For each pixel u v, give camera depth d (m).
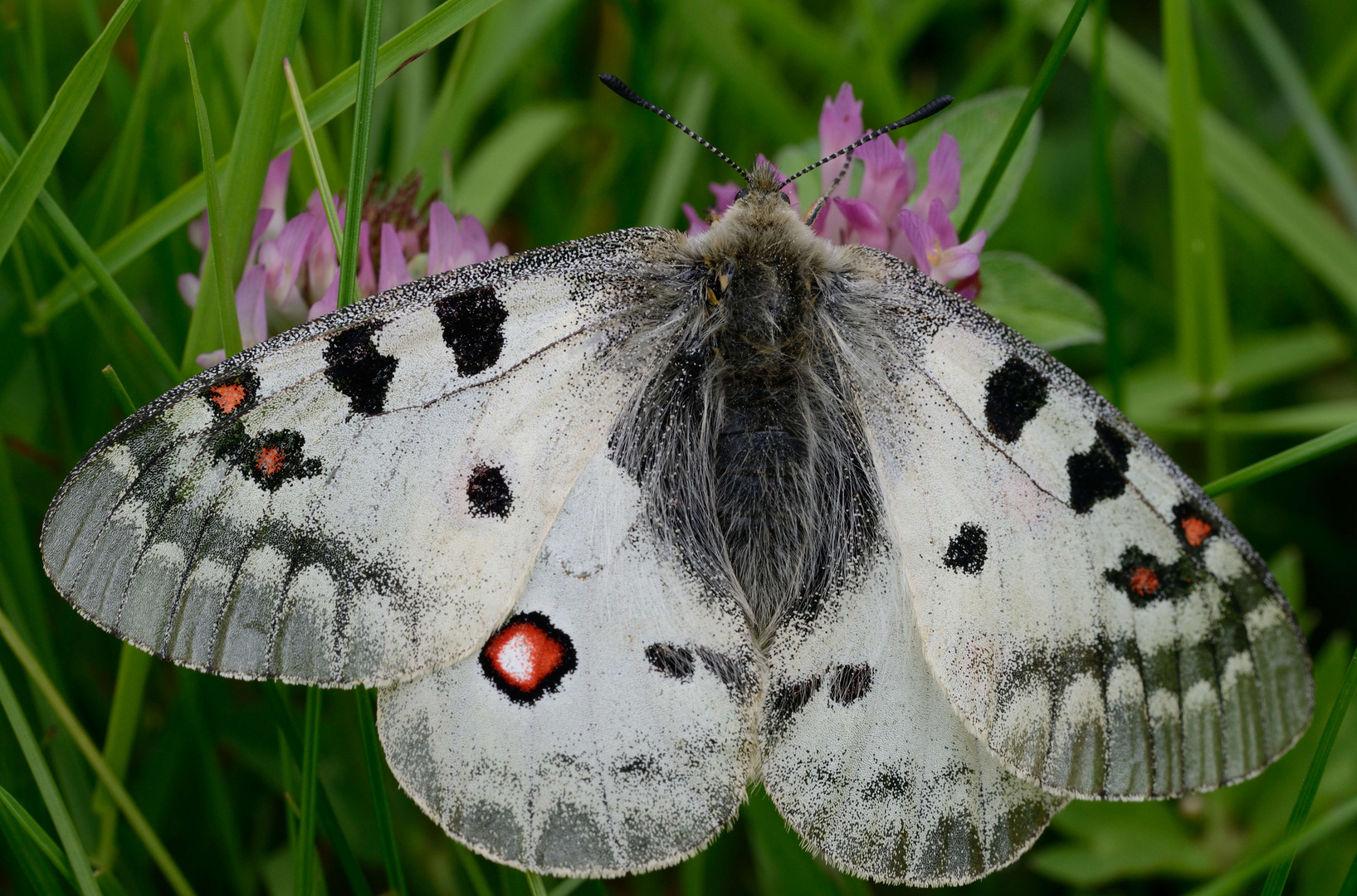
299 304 0.26
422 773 0.25
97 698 0.28
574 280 0.25
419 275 0.27
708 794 0.25
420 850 0.28
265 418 0.24
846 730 0.25
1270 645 0.24
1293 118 0.34
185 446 0.24
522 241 0.32
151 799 0.27
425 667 0.24
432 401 0.24
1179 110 0.29
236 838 0.27
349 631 0.24
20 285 0.27
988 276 0.28
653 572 0.25
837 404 0.25
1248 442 0.30
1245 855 0.27
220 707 0.28
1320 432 0.30
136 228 0.27
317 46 0.30
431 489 0.24
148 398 0.27
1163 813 0.27
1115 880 0.28
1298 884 0.27
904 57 0.34
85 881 0.25
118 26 0.26
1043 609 0.24
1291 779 0.27
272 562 0.24
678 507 0.25
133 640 0.24
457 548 0.24
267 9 0.26
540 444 0.25
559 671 0.25
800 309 0.25
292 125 0.27
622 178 0.31
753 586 0.25
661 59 0.31
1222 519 0.24
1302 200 0.30
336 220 0.26
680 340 0.25
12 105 0.29
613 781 0.25
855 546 0.25
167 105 0.28
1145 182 0.33
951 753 0.25
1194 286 0.29
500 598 0.24
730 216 0.26
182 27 0.28
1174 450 0.30
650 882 0.28
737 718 0.25
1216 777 0.25
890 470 0.25
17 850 0.25
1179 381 0.30
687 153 0.31
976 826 0.25
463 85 0.30
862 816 0.25
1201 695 0.24
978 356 0.25
